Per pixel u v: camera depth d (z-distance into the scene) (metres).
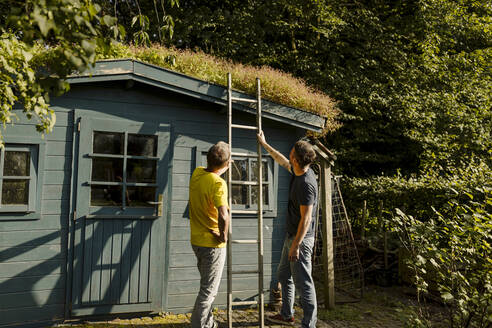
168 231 4.14
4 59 2.72
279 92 4.61
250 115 4.66
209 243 3.27
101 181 3.92
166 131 4.22
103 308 3.84
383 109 9.11
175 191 4.23
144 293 3.99
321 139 8.77
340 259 5.88
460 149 9.01
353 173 9.34
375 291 5.50
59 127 3.81
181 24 8.75
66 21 1.79
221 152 3.34
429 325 3.25
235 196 4.50
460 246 3.11
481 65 10.25
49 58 3.40
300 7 9.23
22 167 3.66
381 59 9.83
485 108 9.20
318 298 5.09
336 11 9.70
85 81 3.68
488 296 2.70
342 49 9.73
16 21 1.72
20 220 3.61
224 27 9.09
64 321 3.73
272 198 4.64
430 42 9.79
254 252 4.52
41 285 3.66
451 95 9.05
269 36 9.80
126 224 3.97
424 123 8.93
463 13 10.52
